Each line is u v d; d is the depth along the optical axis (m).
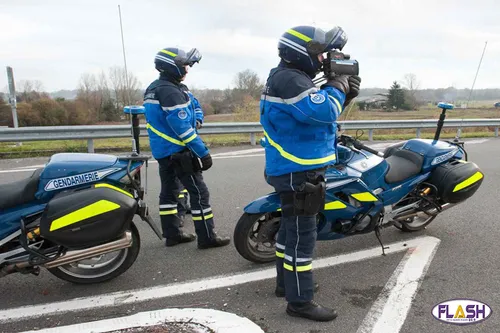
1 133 7.87
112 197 3.06
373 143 11.23
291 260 2.88
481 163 8.47
